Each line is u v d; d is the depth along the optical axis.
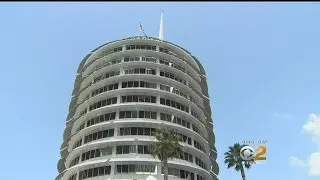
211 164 74.38
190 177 60.31
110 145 59.59
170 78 70.31
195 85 76.12
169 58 72.75
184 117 66.69
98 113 64.94
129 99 64.75
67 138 72.88
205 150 69.94
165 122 62.53
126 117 62.50
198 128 70.38
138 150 58.38
